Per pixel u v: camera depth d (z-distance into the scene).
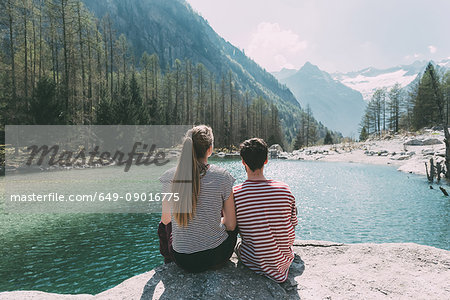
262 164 2.25
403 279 2.37
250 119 77.56
